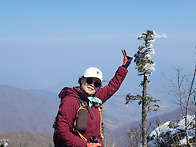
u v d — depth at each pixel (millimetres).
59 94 3303
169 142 10602
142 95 12008
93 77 3312
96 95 3551
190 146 9039
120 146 9414
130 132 10805
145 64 12305
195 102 8680
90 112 3203
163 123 11336
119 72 3771
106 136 9820
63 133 3041
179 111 10977
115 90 3697
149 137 11539
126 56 3930
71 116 3092
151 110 11578
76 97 3184
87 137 3176
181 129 10523
